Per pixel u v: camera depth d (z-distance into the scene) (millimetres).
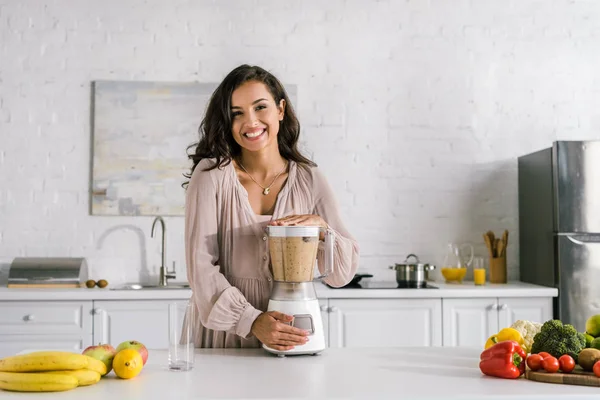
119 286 3982
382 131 4273
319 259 2072
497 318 3693
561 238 3697
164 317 3586
